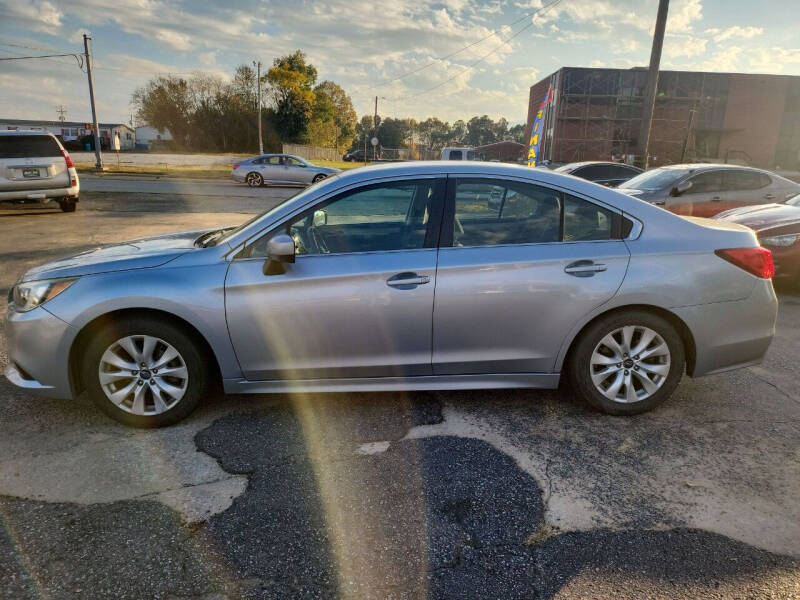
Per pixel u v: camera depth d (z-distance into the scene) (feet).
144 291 9.87
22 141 39.37
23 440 10.03
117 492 8.49
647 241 10.55
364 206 10.52
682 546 7.39
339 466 9.30
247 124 238.68
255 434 10.36
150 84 239.09
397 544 7.41
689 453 9.77
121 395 10.33
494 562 7.09
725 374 13.41
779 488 8.72
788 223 21.01
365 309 10.17
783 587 6.66
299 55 248.11
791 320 18.06
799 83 143.02
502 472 9.14
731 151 147.23
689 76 140.77
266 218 10.50
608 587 6.67
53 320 9.89
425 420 10.97
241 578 6.77
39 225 36.86
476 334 10.43
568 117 140.56
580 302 10.32
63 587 6.59
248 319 10.12
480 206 10.53
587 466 9.34
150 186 70.85
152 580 6.72
